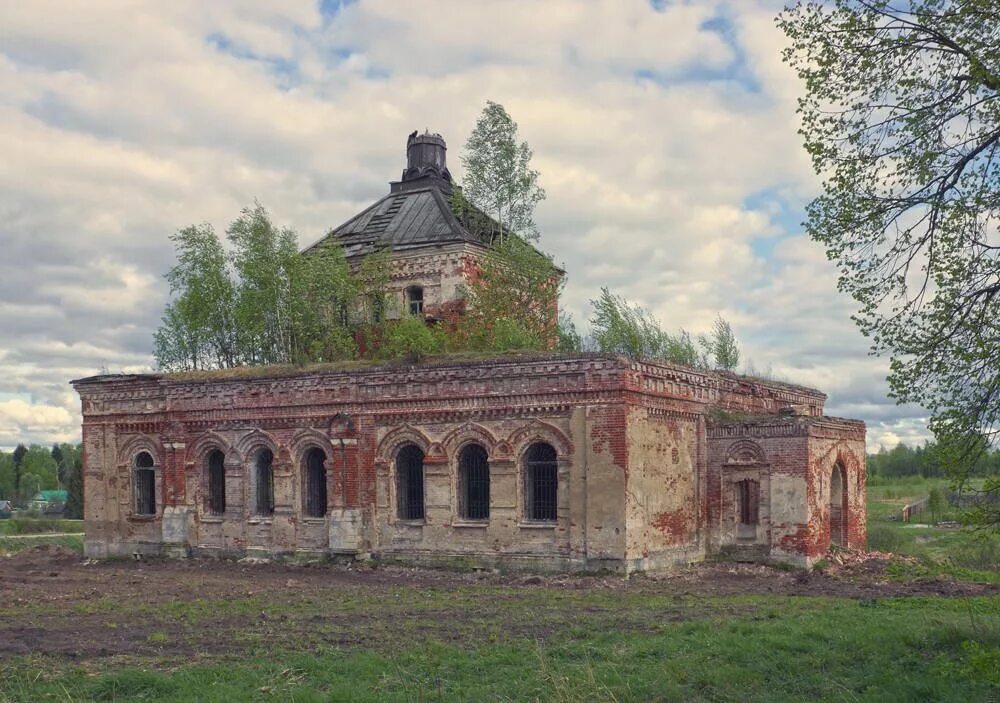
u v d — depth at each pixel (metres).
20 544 54.84
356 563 32.84
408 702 14.62
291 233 45.75
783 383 41.41
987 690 14.39
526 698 14.86
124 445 38.59
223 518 36.12
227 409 36.06
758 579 29.31
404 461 33.00
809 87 16.42
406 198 49.72
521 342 38.84
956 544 46.84
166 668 17.34
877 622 19.92
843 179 16.14
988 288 14.97
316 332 44.59
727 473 33.41
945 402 14.95
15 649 19.12
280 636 20.00
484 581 28.89
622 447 28.94
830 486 34.16
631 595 25.48
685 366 32.69
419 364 32.31
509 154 43.69
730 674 15.84
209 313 48.38
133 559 37.91
